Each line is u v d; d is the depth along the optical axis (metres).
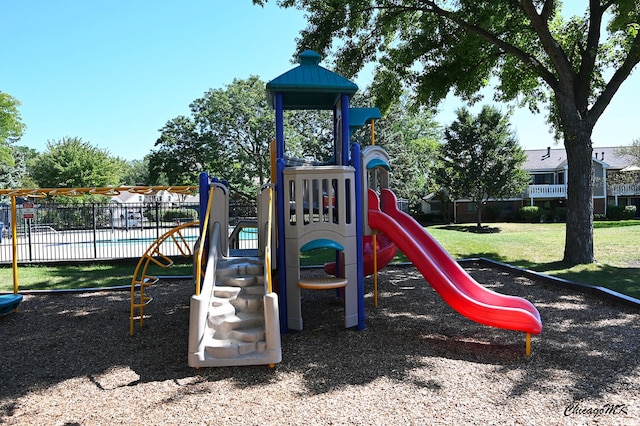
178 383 4.35
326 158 30.14
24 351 5.51
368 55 14.16
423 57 13.26
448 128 25.98
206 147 32.03
